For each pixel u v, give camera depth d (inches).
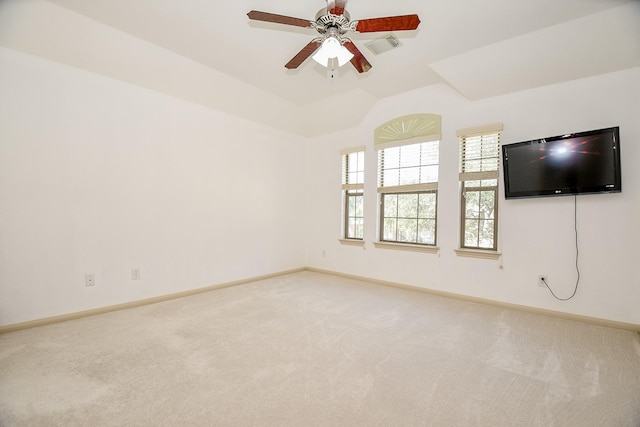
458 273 144.1
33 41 100.5
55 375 74.9
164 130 138.8
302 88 157.8
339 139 195.8
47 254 108.1
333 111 184.1
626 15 91.4
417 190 159.2
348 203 196.7
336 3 69.5
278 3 91.6
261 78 145.6
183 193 146.2
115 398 65.9
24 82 102.4
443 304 135.7
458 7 92.8
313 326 108.9
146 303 133.2
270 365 80.9
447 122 146.8
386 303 136.9
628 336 100.0
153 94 134.6
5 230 100.0
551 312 119.9
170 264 141.9
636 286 104.1
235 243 169.9
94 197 118.6
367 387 71.0
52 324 108.1
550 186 115.4
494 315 121.3
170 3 92.0
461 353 88.5
